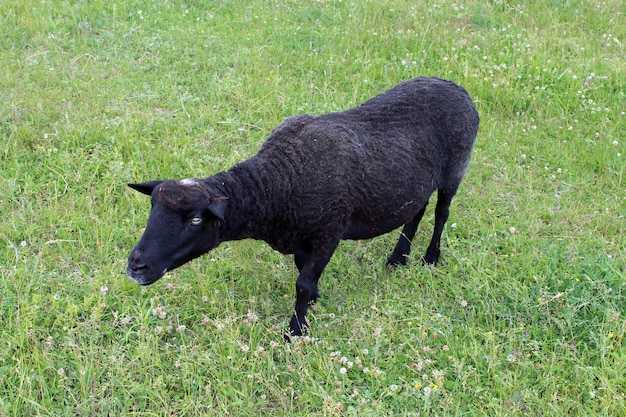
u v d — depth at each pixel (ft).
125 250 8.63
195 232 6.96
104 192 9.39
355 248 9.07
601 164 10.68
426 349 7.49
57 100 11.05
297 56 12.87
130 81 11.71
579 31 14.08
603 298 8.04
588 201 10.15
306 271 7.77
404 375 7.40
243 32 13.46
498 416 6.92
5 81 11.30
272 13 14.24
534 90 12.17
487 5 14.79
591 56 13.14
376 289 8.40
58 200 9.29
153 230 6.83
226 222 7.23
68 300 7.79
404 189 7.91
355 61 12.61
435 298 8.36
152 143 10.43
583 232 9.48
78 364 7.11
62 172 9.68
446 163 8.38
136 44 12.77
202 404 7.07
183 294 8.12
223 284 8.27
